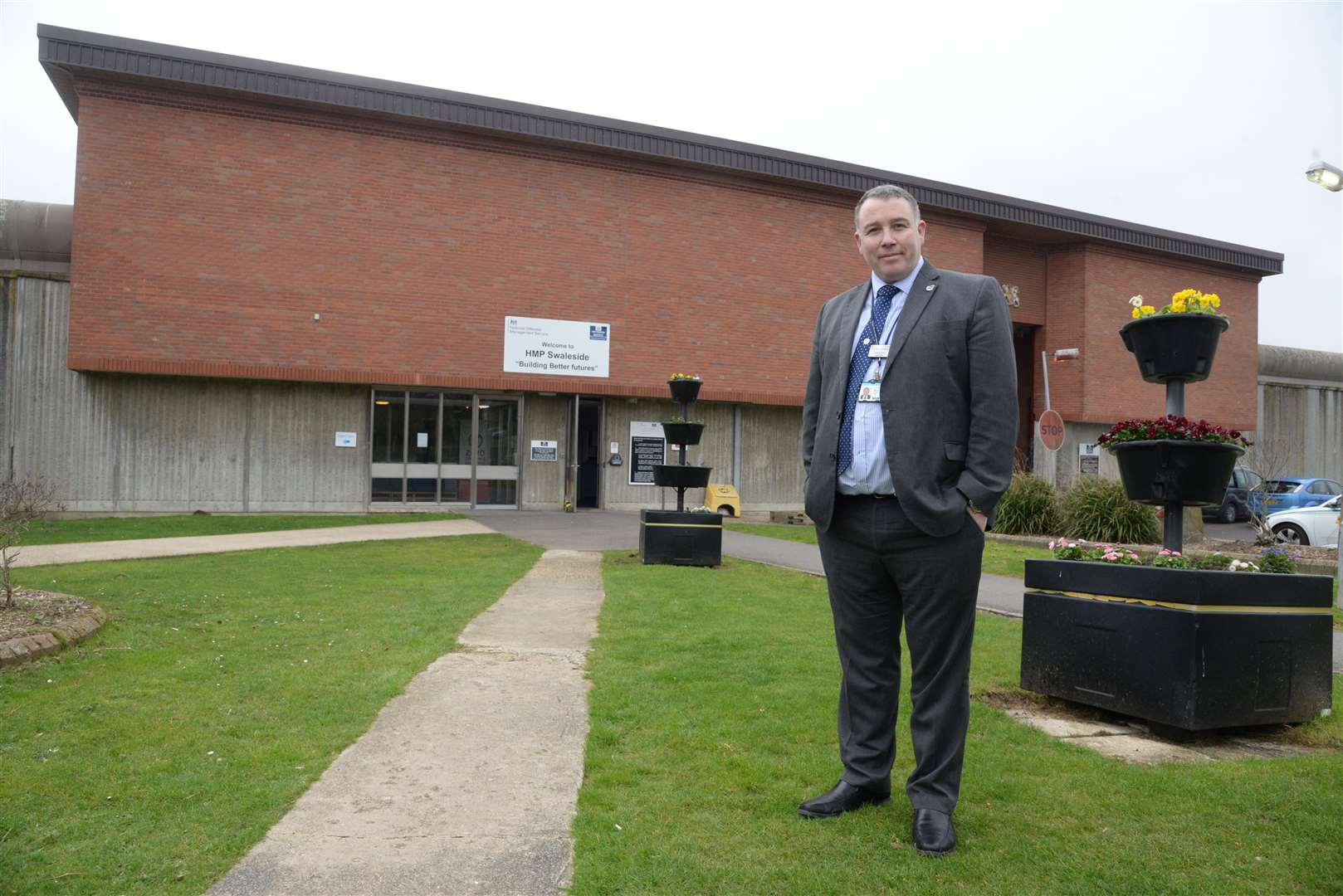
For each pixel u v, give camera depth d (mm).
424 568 9820
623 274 19891
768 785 3314
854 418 2934
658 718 4148
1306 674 4238
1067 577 4535
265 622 6363
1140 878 2590
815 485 3008
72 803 3041
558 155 19359
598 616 6848
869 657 3088
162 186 16562
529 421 19688
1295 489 19672
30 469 16469
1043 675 4625
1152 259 27281
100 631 5746
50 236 17156
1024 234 25641
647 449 20766
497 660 5254
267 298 17172
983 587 9305
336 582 8594
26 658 4918
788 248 21516
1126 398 26641
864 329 3004
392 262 18047
